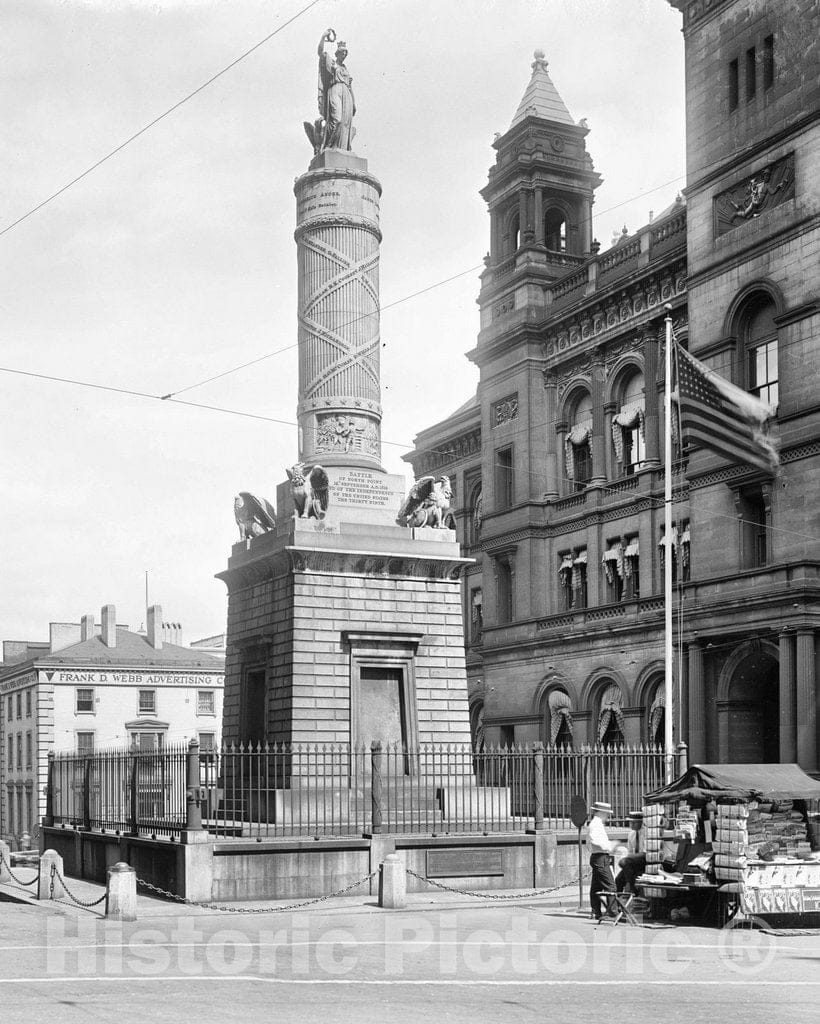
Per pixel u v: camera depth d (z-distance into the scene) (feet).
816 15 142.61
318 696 110.63
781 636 138.00
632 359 178.50
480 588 215.51
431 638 116.26
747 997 53.01
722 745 148.05
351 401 119.44
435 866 97.76
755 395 151.02
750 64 153.48
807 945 71.61
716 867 79.66
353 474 118.11
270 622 115.85
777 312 145.79
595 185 208.33
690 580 155.22
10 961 62.85
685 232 169.27
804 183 142.92
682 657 153.58
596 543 182.91
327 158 122.52
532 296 199.21
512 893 96.73
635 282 175.01
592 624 177.68
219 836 96.22
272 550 115.24
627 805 119.03
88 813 115.96
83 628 284.82
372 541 114.83
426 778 113.50
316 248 121.19
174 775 100.27
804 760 133.39
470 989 54.24
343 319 120.16
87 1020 45.50
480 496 223.30
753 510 149.89
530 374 197.77
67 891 92.99
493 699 202.59
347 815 100.68
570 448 193.36
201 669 280.72
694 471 155.84
